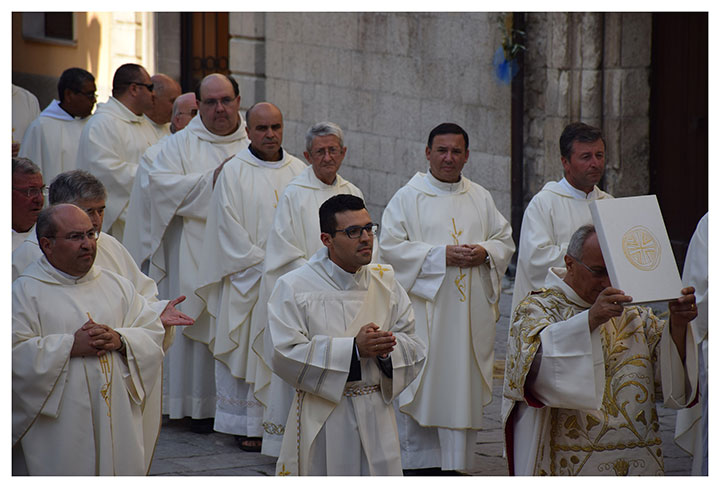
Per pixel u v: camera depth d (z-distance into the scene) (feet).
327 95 82.28
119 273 31.07
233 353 40.19
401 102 75.31
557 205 37.24
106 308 28.25
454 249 36.58
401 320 27.91
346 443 26.84
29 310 27.30
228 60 100.42
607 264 24.32
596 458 24.99
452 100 70.79
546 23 63.36
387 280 27.89
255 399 40.09
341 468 26.84
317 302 26.89
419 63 73.31
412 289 36.99
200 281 40.70
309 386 26.43
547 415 25.25
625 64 61.77
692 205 62.34
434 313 36.81
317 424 26.76
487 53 67.26
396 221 37.60
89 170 48.26
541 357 24.49
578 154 36.91
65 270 27.76
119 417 27.91
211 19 100.32
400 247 37.14
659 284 24.13
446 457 36.68
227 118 43.52
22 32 119.96
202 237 42.65
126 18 102.68
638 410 25.20
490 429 41.65
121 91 49.42
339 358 26.13
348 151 81.00
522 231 37.63
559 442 25.27
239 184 40.32
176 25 100.78
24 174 30.83
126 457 27.99
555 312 25.22
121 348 27.96
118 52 104.53
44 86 117.50
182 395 42.88
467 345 36.65
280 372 26.71
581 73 61.98
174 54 101.30
